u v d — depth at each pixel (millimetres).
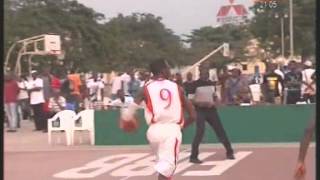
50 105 23516
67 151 17578
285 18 55406
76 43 55719
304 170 6883
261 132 18922
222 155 16109
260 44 61188
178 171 13703
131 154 16750
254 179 12711
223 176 13117
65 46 53844
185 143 18516
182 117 9812
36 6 50219
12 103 23188
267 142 18859
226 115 19031
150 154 16625
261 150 17000
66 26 54500
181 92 9875
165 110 9656
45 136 21578
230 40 63625
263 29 59750
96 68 58625
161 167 9539
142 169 14211
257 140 18938
